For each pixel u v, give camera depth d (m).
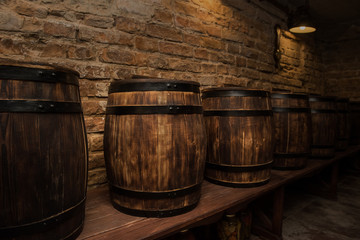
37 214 0.94
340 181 3.94
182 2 2.28
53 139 0.97
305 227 2.36
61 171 1.00
